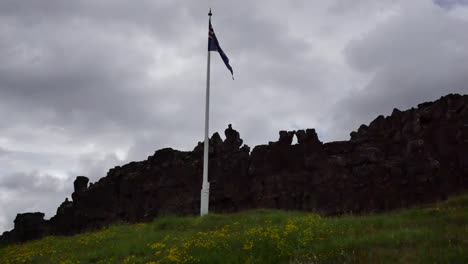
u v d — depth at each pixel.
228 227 27.44
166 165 48.16
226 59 40.50
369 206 37.09
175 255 20.03
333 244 19.52
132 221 48.34
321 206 39.09
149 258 21.03
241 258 18.95
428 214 25.08
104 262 21.81
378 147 39.25
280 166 42.53
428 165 35.75
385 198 36.78
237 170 44.59
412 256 17.05
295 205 40.34
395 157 38.22
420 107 39.03
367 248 18.67
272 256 18.92
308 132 42.50
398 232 20.14
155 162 49.34
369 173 38.19
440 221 22.30
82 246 27.44
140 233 29.06
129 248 23.89
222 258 19.12
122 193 50.44
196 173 46.16
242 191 43.75
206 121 37.72
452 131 36.09
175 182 46.94
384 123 40.75
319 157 41.03
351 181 38.75
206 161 36.53
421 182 35.75
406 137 38.38
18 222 58.34
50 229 55.91
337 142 41.06
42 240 34.75
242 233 23.53
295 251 19.19
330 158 40.44
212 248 20.78
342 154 40.59
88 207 52.75
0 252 30.80
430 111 37.88
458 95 37.50
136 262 20.78
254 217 29.81
